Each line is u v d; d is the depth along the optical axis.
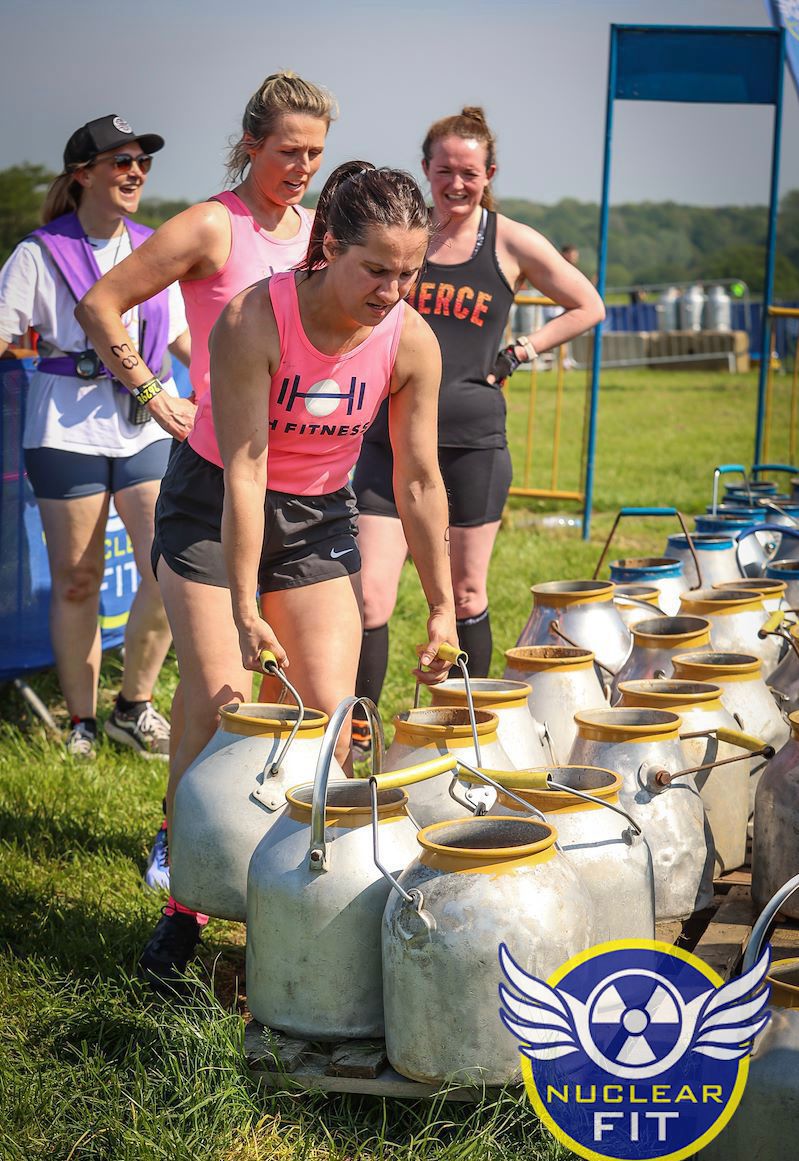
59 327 4.45
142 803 4.19
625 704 2.91
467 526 4.33
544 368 29.44
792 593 4.00
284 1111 2.34
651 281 127.56
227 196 3.17
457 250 4.23
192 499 2.80
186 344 4.66
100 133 4.34
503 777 2.32
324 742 2.29
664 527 9.80
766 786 2.68
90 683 4.79
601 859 2.30
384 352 2.66
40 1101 2.40
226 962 3.07
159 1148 2.22
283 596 2.85
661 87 8.60
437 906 2.11
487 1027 2.11
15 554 5.07
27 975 2.96
